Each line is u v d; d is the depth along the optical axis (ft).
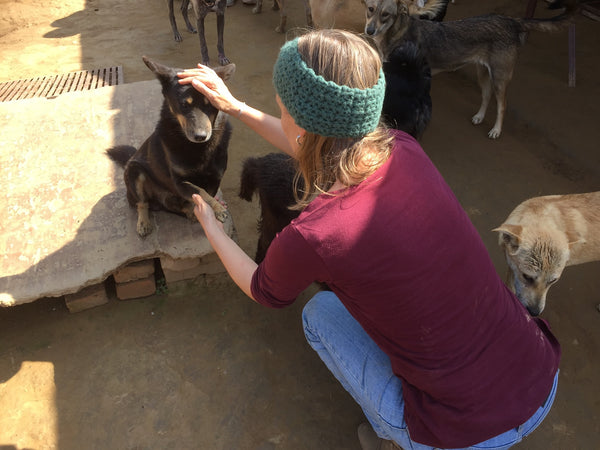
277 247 4.95
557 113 17.02
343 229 4.62
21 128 12.65
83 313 10.50
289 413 9.09
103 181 11.44
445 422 5.42
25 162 11.75
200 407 9.10
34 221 10.52
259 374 9.66
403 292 4.84
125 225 10.59
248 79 19.10
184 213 10.80
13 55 20.57
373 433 8.34
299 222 4.77
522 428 5.75
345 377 6.88
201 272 11.04
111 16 24.03
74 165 11.75
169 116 9.16
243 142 15.66
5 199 10.89
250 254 12.08
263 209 9.74
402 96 13.67
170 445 8.57
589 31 21.59
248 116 7.86
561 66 19.39
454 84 19.63
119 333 10.19
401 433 6.08
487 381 5.31
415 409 5.67
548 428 9.05
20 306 10.59
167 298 10.89
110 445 8.54
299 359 9.95
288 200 8.93
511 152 16.02
